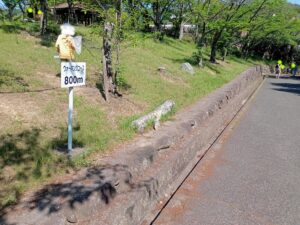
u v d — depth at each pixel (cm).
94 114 529
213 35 1961
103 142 433
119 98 654
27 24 1302
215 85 1157
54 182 317
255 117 995
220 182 490
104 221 279
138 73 940
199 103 800
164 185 428
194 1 1986
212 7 1705
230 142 703
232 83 1282
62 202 270
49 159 357
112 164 367
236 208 417
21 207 267
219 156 606
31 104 496
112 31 632
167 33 3228
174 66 1284
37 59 775
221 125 841
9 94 514
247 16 2034
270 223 389
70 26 422
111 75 657
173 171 461
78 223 268
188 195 437
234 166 562
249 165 573
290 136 794
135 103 656
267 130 839
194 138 568
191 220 379
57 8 2322
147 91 777
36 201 277
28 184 308
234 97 1171
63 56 420
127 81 812
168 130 535
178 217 381
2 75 594
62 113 496
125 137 469
